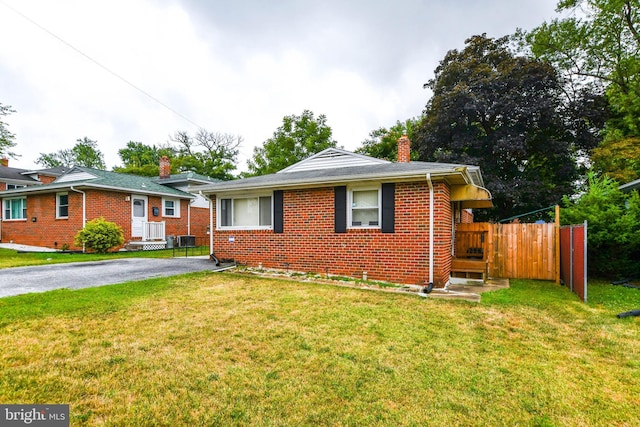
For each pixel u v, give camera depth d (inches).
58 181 645.9
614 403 105.1
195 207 761.6
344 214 322.7
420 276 289.4
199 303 210.8
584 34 674.2
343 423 92.5
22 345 138.2
